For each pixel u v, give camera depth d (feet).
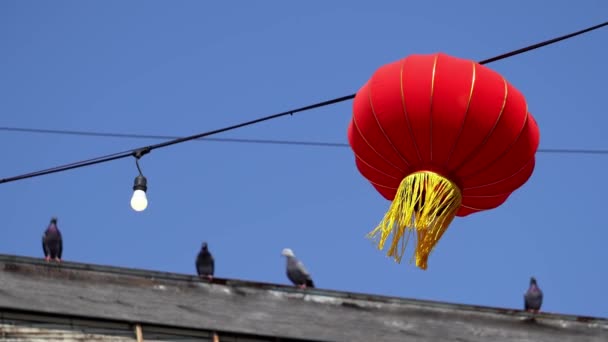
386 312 60.59
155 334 57.72
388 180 59.93
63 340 56.44
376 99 57.31
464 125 56.08
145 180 63.72
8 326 56.24
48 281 57.77
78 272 58.39
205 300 59.00
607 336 61.87
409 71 56.80
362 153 59.41
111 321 57.52
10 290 56.95
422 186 57.36
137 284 58.70
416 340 59.98
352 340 59.26
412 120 56.54
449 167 57.67
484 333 60.95
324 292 60.49
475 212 60.70
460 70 56.65
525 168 58.49
